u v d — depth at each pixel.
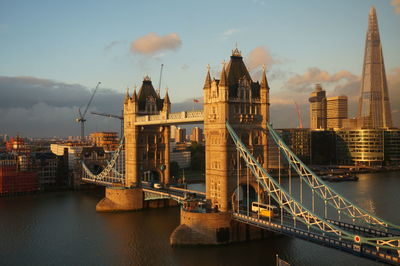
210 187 113.88
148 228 128.38
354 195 181.62
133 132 159.38
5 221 142.50
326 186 96.62
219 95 109.19
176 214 148.88
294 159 107.81
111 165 191.00
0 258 102.25
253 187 116.50
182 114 129.62
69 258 101.31
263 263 92.00
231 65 114.62
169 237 116.62
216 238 104.06
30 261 99.81
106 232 124.50
